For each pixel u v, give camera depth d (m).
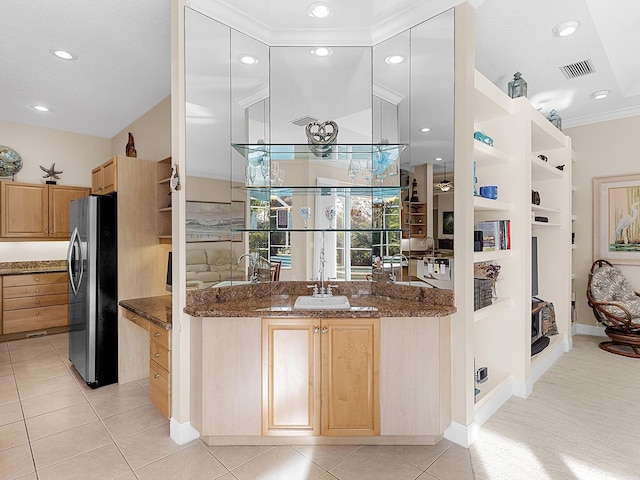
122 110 4.46
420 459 2.14
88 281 3.17
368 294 2.86
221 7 2.44
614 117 4.45
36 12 2.56
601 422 2.53
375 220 2.86
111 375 3.27
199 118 2.41
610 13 2.59
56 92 3.94
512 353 2.98
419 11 2.45
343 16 2.58
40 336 4.78
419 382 2.23
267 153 2.80
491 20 2.63
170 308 2.96
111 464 2.10
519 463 2.09
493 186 2.86
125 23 2.70
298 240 2.88
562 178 4.05
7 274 4.46
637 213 4.31
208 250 2.48
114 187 3.34
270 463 2.10
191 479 1.97
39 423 2.57
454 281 2.33
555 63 3.25
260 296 2.79
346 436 2.26
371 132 2.81
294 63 2.85
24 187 4.77
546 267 4.17
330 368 2.23
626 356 3.84
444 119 2.38
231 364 2.22
